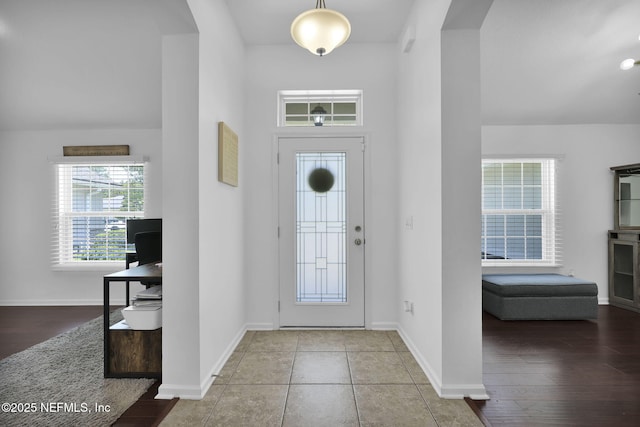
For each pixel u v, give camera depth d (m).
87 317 3.60
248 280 3.29
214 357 2.32
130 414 1.85
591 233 4.14
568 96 3.72
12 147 4.10
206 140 2.19
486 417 1.83
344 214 3.32
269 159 3.30
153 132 4.11
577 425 1.75
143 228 3.69
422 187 2.43
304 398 2.02
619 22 2.94
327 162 3.33
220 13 2.48
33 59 3.20
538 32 3.04
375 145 3.29
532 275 3.89
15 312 3.80
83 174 4.18
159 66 3.30
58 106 3.74
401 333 3.08
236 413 1.86
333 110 3.48
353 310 3.29
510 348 2.78
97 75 3.39
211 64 2.27
